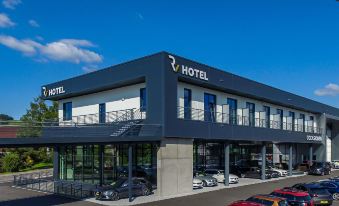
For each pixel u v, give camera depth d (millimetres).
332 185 27094
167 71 27391
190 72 29469
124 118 32188
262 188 31500
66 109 39969
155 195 27344
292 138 44719
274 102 43969
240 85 35844
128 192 26141
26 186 33844
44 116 55812
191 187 29359
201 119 32562
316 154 55781
